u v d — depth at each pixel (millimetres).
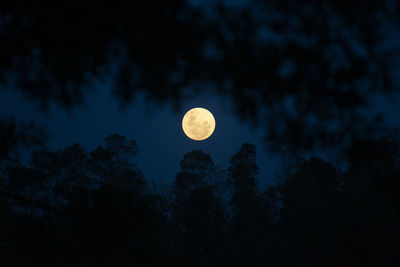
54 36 2234
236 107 2471
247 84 2361
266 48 2287
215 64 2303
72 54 2311
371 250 28453
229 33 2250
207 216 27672
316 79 2369
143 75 2369
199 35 2211
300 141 2561
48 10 2162
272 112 2516
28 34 2256
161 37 2193
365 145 2525
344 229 30016
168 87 2365
